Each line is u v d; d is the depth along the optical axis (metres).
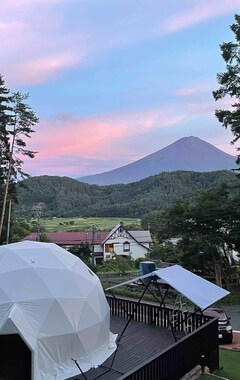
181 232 30.08
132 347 10.33
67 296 9.05
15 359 8.19
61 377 8.26
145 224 63.19
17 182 34.62
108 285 30.39
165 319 12.38
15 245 10.43
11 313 7.94
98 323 9.54
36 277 9.05
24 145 33.69
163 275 10.56
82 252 46.16
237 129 28.31
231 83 28.77
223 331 14.78
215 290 10.56
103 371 8.71
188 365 9.26
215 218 28.83
